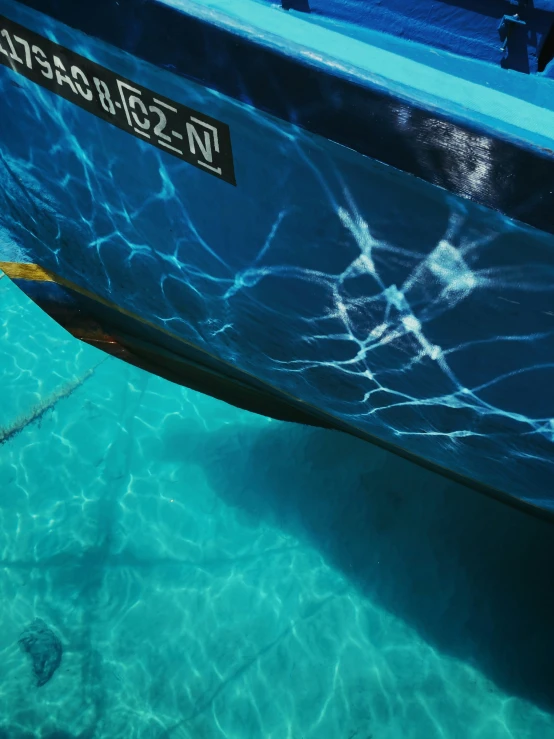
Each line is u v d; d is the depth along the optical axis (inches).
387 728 93.5
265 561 110.0
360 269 61.9
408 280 59.4
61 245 93.5
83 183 77.7
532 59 51.6
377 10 54.9
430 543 112.2
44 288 109.6
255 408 109.0
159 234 76.4
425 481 119.6
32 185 85.1
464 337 61.3
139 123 63.6
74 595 105.1
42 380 130.5
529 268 51.4
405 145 48.3
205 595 105.8
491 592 107.0
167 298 87.4
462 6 51.6
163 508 115.3
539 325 55.5
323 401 86.7
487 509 116.5
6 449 121.1
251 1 55.1
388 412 79.5
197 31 51.3
